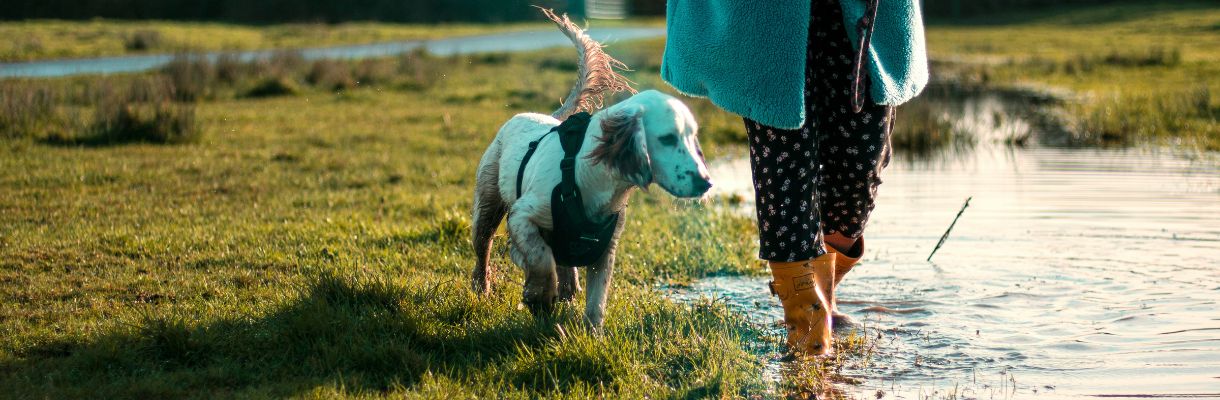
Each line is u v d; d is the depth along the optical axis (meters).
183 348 4.30
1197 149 12.55
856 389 4.19
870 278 6.03
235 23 52.44
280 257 6.29
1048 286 5.78
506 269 5.94
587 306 4.58
